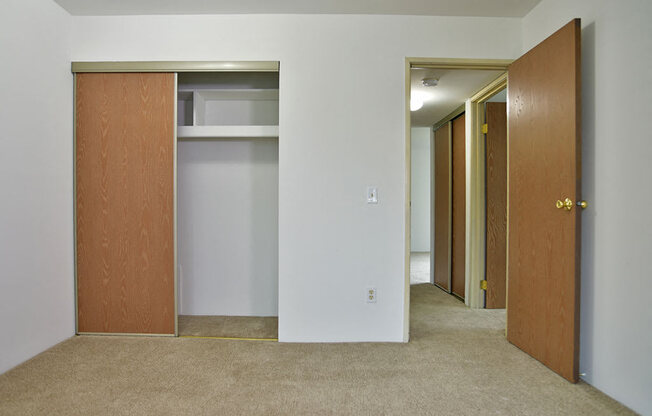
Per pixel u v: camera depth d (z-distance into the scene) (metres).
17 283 2.04
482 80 2.90
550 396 1.74
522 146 2.30
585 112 1.91
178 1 2.28
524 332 2.28
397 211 2.46
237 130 2.72
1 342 1.94
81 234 2.50
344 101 2.44
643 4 1.57
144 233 2.50
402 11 2.40
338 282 2.45
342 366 2.06
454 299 3.67
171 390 1.78
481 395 1.75
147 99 2.48
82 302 2.52
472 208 3.35
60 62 2.37
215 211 3.03
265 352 2.26
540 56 2.12
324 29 2.44
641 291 1.58
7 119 1.97
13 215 2.02
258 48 2.44
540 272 2.12
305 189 2.43
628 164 1.64
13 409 1.60
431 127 4.61
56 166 2.34
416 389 1.81
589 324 1.87
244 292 3.04
